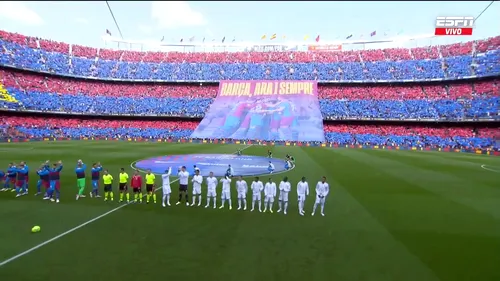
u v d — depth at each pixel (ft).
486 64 214.28
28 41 247.70
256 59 294.25
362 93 247.91
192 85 278.87
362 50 287.28
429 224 52.42
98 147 168.55
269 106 247.09
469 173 103.40
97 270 35.60
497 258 39.83
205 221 52.85
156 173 96.63
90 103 247.09
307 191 57.98
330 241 44.88
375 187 79.87
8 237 44.80
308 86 258.57
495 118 188.96
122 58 291.58
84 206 60.49
